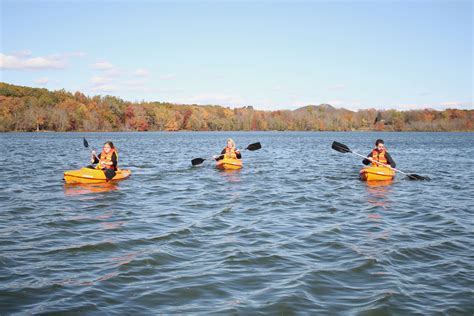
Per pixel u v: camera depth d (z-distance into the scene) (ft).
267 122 425.69
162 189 41.19
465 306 15.65
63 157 80.79
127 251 21.58
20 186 41.93
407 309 15.39
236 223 27.71
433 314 15.05
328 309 15.38
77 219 28.25
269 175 53.98
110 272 18.71
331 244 23.06
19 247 22.12
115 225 26.73
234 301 15.98
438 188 43.14
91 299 16.02
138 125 362.94
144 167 62.80
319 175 54.70
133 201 34.86
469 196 38.40
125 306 15.51
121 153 96.84
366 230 26.07
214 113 431.02
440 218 29.35
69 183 43.75
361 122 448.24
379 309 15.34
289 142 176.14
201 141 174.91
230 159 60.90
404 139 219.82
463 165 72.08
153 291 16.80
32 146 121.49
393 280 17.99
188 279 18.03
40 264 19.63
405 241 23.72
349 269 19.29
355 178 51.37
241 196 37.78
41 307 15.33
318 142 176.55
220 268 19.33
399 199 36.65
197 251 21.74
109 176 45.14
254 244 22.99
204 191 40.37
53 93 364.58
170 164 68.08
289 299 16.12
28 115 302.86
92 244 22.61
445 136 279.69
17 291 16.65
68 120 318.65
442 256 21.20
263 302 15.90
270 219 28.91
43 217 28.73
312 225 27.27
